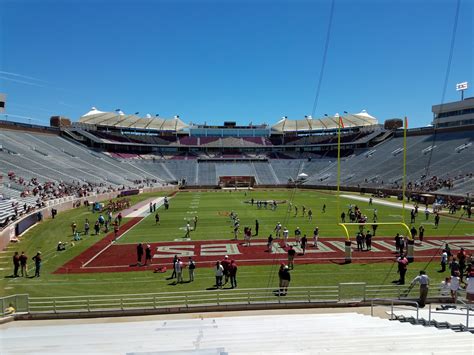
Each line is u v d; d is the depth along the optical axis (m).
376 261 22.05
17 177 52.03
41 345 9.29
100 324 12.45
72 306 14.43
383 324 11.22
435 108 86.31
